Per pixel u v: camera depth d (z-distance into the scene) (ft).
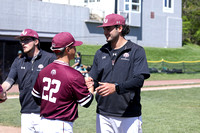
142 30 149.18
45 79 13.03
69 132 12.76
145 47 148.05
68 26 119.44
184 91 63.26
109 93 13.85
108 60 15.37
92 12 134.10
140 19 144.97
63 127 12.55
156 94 57.57
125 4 139.54
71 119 12.76
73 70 12.80
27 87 17.06
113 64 15.17
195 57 146.41
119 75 15.01
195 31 238.68
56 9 114.93
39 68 17.24
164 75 108.37
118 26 15.07
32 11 106.63
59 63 12.94
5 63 75.92
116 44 15.34
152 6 153.38
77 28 122.62
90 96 12.96
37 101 13.96
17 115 35.47
